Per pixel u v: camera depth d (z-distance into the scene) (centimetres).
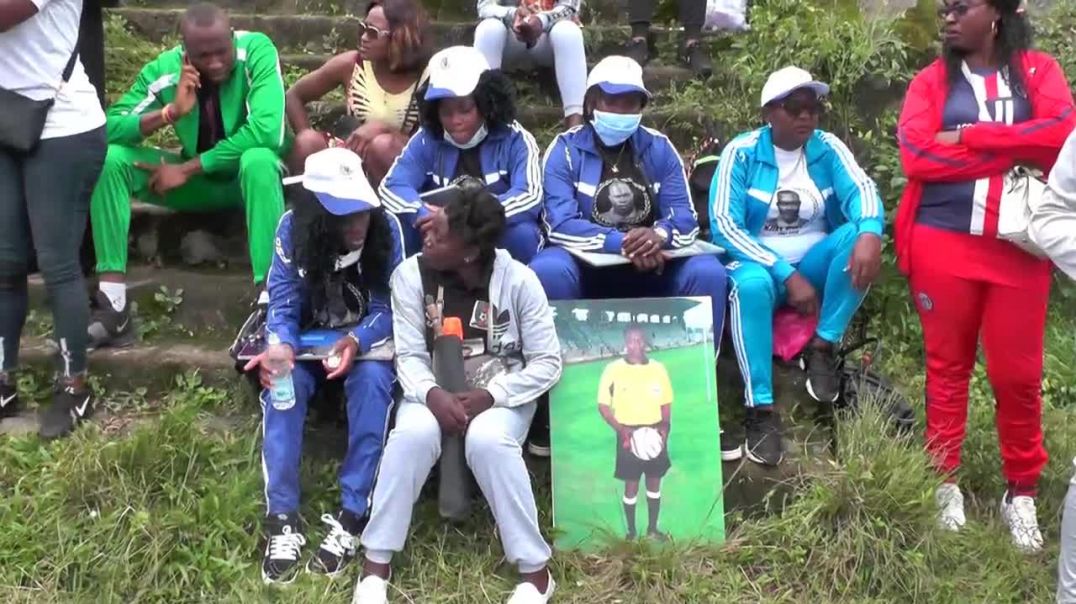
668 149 377
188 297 410
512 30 472
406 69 430
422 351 330
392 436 310
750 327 355
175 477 332
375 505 308
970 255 329
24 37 329
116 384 382
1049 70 327
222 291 409
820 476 342
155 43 557
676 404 344
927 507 327
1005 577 329
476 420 314
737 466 353
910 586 320
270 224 387
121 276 389
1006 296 328
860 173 372
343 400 364
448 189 367
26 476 337
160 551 311
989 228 323
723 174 375
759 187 373
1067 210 287
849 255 358
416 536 329
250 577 313
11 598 302
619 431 342
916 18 488
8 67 329
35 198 340
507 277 331
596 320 349
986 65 331
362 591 304
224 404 375
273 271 339
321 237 329
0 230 342
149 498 327
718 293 355
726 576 323
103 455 329
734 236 370
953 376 346
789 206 374
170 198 415
